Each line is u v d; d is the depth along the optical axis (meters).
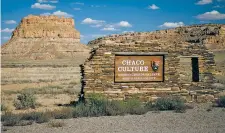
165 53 20.23
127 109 17.53
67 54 193.00
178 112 17.44
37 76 56.59
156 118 15.72
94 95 18.72
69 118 16.08
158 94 20.05
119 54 19.59
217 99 21.02
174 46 20.55
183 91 20.50
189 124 14.18
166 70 20.30
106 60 19.45
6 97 26.59
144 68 20.00
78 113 16.67
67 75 59.28
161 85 20.14
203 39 171.12
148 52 19.95
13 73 65.25
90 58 19.83
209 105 19.78
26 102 20.39
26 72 68.94
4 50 194.50
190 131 12.79
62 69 81.44
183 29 191.88
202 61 21.11
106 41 20.25
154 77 20.16
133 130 13.05
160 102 18.86
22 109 19.75
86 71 19.20
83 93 19.45
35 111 18.44
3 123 14.54
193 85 20.75
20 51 193.62
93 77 19.27
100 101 18.11
